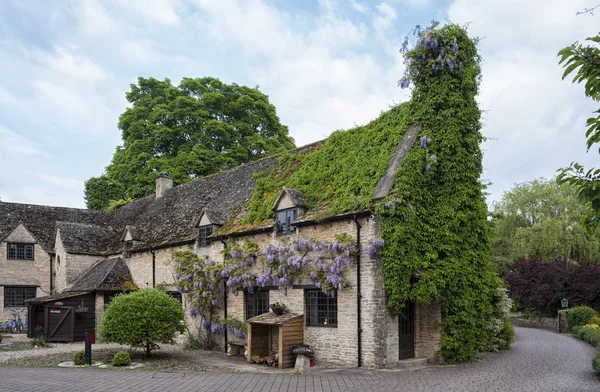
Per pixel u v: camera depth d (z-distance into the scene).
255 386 11.92
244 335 18.70
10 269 29.52
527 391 11.06
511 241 41.44
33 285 30.03
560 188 42.09
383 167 15.91
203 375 13.74
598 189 5.38
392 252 14.79
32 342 21.62
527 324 34.09
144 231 27.73
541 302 32.47
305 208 17.77
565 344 21.84
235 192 23.73
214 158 37.16
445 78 16.78
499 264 40.22
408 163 15.60
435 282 15.32
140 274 25.94
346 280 15.52
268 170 22.52
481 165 17.47
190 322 21.97
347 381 12.52
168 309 17.95
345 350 15.47
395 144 16.56
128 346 21.00
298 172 20.20
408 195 15.23
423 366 15.15
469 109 17.06
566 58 5.48
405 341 16.08
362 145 18.19
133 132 39.41
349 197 16.17
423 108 16.91
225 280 20.28
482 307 16.75
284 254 17.12
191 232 23.31
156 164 37.06
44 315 23.45
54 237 30.67
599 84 5.36
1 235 29.62
